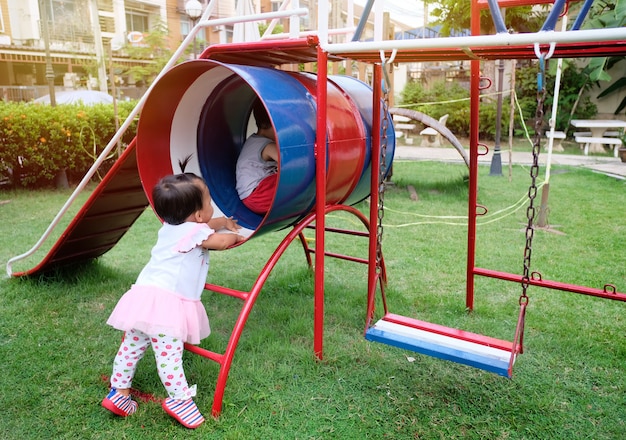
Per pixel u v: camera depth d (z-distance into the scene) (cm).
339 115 327
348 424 257
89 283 443
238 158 374
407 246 579
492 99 1695
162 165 341
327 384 292
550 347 338
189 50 2009
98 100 1523
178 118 350
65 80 2127
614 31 216
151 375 299
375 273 314
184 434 247
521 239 604
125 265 501
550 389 290
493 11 244
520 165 1209
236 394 279
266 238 620
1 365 308
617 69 1579
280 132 264
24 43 2084
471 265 386
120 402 257
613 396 284
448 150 1557
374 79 337
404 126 1714
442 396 283
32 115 848
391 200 842
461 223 684
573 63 1603
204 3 2078
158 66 1948
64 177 925
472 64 359
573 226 660
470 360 253
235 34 427
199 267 267
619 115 1617
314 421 259
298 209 303
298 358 319
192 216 271
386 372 306
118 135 396
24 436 246
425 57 313
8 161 845
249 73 280
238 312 393
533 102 1647
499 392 287
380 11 306
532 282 353
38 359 315
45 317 376
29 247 566
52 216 711
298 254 550
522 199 830
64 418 260
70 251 440
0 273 471
